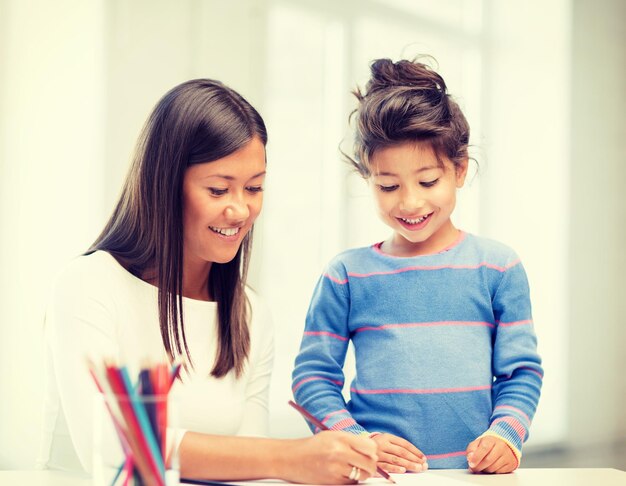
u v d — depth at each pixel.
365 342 1.28
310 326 1.30
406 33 2.64
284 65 2.36
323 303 1.30
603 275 3.07
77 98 2.00
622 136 3.15
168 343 1.02
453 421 1.21
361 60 2.51
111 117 2.04
